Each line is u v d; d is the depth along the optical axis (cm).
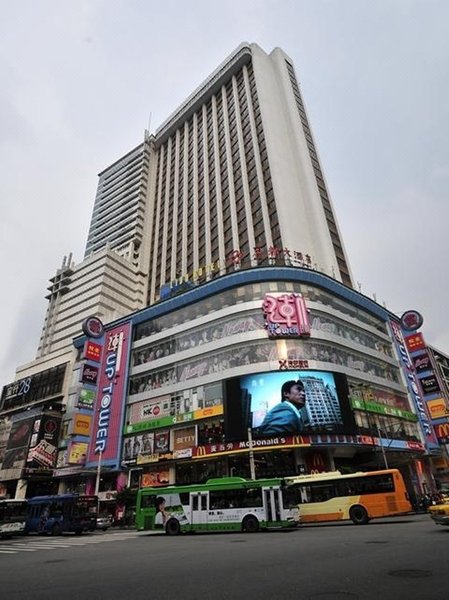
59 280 8800
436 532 1323
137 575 862
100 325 5000
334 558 921
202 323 4125
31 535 2942
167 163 9494
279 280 4072
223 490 2147
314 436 3105
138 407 4188
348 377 3738
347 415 3322
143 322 4812
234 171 6900
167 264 7725
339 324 4141
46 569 1037
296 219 5569
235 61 8162
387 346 4756
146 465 3819
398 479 2075
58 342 7825
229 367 3669
